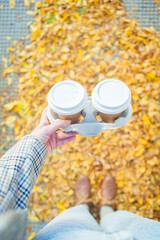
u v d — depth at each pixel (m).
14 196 0.42
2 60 1.26
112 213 0.96
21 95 1.23
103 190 1.14
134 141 1.17
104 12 1.24
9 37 1.27
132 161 1.17
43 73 1.22
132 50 1.22
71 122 0.59
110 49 1.23
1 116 1.23
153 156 1.16
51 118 0.60
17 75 1.26
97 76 1.21
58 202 1.16
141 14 1.25
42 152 0.52
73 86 0.54
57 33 1.25
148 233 0.65
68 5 1.25
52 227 0.61
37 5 1.26
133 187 1.15
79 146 1.18
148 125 1.17
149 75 1.20
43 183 1.18
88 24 1.24
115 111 0.51
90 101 0.60
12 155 0.47
